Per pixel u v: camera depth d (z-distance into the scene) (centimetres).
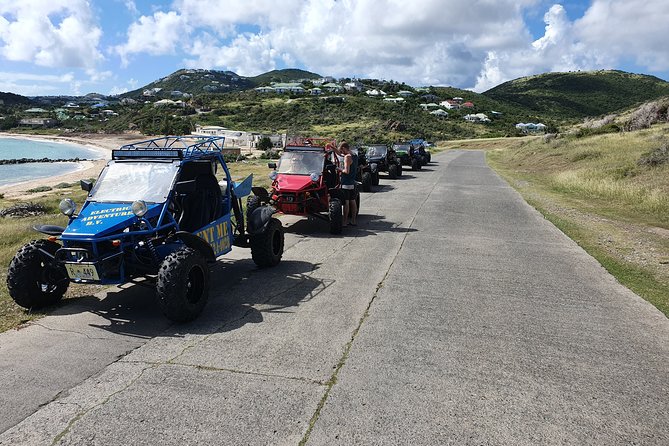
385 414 357
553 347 480
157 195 588
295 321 538
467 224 1162
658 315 573
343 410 361
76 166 6431
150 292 633
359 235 1028
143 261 562
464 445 323
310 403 370
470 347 477
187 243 553
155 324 528
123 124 15962
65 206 570
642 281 709
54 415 355
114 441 325
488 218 1249
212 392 386
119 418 351
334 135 10825
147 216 555
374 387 396
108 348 466
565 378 417
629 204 1483
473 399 380
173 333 503
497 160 4172
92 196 595
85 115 19650
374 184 1938
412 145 3056
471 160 4138
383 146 2414
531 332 517
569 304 608
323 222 1182
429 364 438
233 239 743
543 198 1652
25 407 365
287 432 334
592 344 489
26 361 438
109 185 606
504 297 632
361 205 1462
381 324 532
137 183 604
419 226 1134
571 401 380
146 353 455
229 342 481
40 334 499
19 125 16950
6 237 965
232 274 727
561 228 1111
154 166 621
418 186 2000
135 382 401
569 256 857
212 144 721
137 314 557
